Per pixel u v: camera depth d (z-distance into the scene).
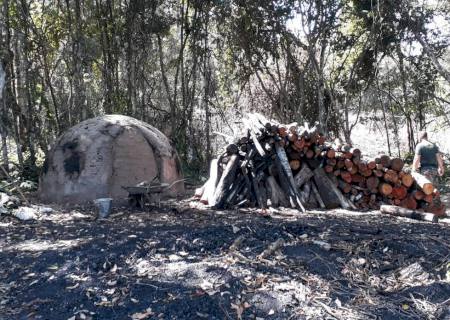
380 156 6.82
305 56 14.59
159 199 7.00
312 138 6.89
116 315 3.42
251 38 13.06
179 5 13.01
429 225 5.53
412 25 12.16
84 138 7.42
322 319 3.34
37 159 11.08
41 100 10.97
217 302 3.52
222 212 6.19
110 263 4.13
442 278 3.93
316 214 6.12
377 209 6.79
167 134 13.14
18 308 3.55
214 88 13.91
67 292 3.71
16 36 10.10
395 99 14.21
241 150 6.90
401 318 3.39
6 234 5.27
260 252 4.32
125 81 12.83
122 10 12.48
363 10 12.29
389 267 4.11
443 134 16.19
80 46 11.18
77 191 7.12
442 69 11.78
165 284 3.75
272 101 13.84
